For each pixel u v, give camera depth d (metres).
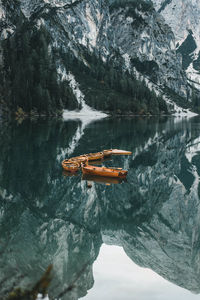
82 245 23.16
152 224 30.39
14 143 67.12
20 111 180.38
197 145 78.19
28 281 16.08
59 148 63.75
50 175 41.88
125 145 74.38
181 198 38.12
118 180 43.97
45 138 78.00
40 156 53.81
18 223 25.38
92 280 18.23
